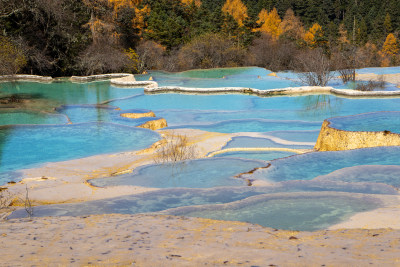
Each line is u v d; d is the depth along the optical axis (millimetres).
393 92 20547
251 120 16062
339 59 34125
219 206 5078
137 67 36594
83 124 14211
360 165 7836
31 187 7625
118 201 6016
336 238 2982
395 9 88375
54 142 12320
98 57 32781
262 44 43656
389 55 71250
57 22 32062
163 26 46156
